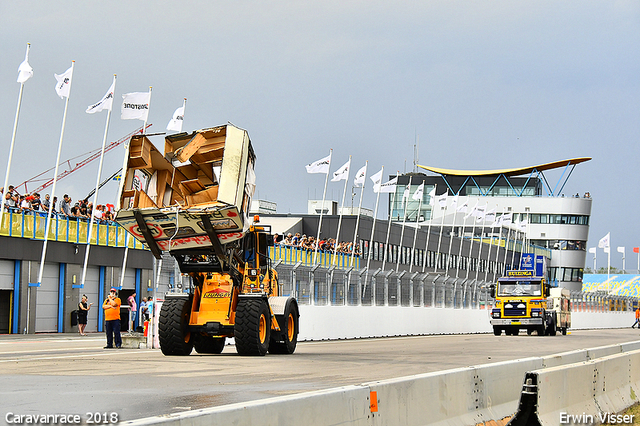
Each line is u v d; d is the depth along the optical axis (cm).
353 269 7488
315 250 9350
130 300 7294
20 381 2527
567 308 10756
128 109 7550
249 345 3825
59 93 7275
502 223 16650
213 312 3962
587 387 2295
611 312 16862
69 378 2638
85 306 7238
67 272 7962
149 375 2778
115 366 3198
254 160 3875
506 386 2162
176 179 3794
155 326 4988
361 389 1505
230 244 3847
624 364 2730
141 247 9156
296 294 6500
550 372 2000
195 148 3659
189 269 3900
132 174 3728
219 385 2433
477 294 10850
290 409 1316
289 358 3875
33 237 7450
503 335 9775
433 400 1767
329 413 1403
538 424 1878
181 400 2033
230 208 3603
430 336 8475
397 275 8494
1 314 7312
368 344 6028
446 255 16912
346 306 7312
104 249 8531
